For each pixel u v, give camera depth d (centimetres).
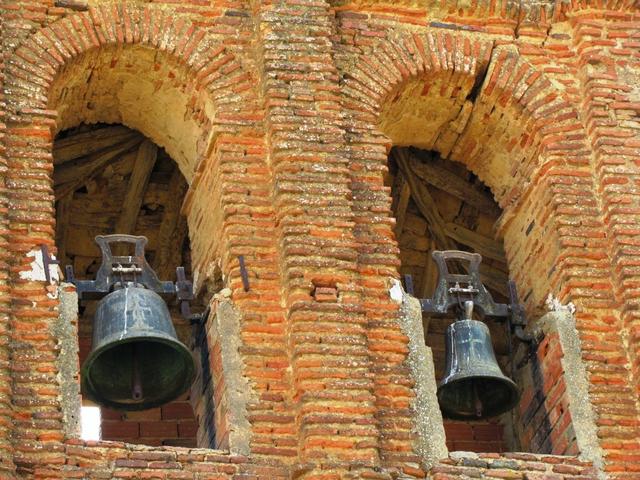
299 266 2644
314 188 2719
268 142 2777
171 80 2862
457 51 2939
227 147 2767
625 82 2959
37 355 2512
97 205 3178
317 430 2495
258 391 2564
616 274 2781
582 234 2817
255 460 2502
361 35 2927
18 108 2711
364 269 2698
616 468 2620
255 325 2616
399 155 3188
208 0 2892
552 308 2791
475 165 3047
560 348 2727
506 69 2948
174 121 2917
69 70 2805
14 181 2653
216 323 2630
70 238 3186
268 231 2703
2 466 2395
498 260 3228
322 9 2897
